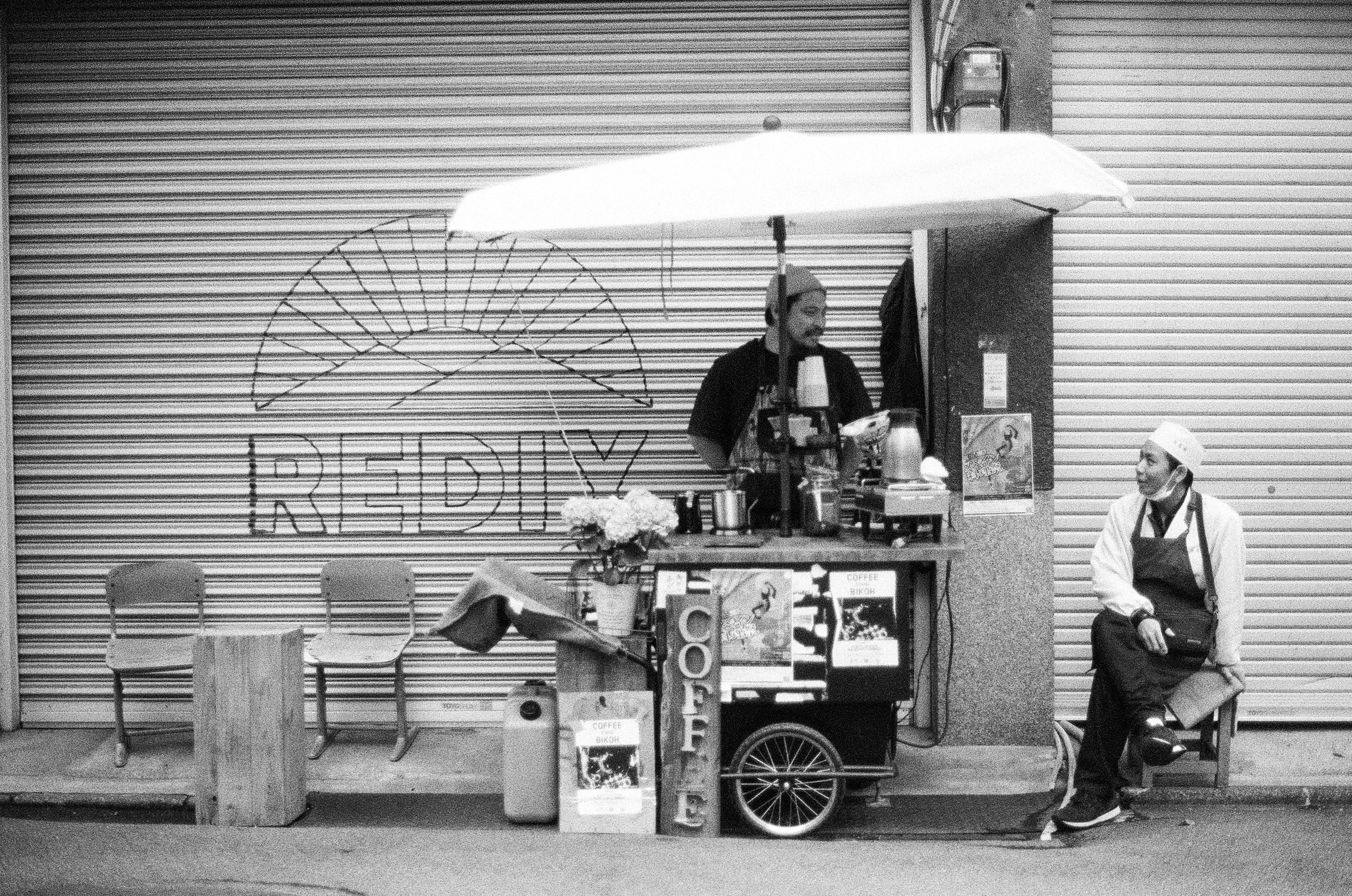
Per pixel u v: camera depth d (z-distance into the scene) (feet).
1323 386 21.44
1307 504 21.49
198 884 15.16
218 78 21.95
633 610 17.74
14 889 15.02
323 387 22.11
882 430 17.65
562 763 17.22
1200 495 18.22
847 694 17.03
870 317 21.77
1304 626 21.50
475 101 21.86
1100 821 17.34
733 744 17.60
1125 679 17.26
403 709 20.56
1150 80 21.27
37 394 22.16
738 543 17.62
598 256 21.93
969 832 17.22
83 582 22.21
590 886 15.03
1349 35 21.31
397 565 21.21
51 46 21.98
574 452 22.02
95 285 22.12
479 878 15.31
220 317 22.09
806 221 19.21
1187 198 21.31
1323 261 21.38
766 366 19.79
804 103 21.67
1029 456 20.33
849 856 16.16
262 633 17.61
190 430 22.16
